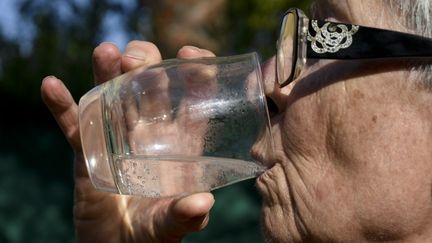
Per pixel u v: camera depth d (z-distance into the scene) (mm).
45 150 1348
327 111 451
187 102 459
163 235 566
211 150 455
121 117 458
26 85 1516
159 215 568
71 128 574
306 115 460
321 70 458
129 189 461
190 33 1003
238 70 461
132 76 466
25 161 1341
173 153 456
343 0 462
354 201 444
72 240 1348
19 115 1343
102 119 467
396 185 435
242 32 1341
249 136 456
